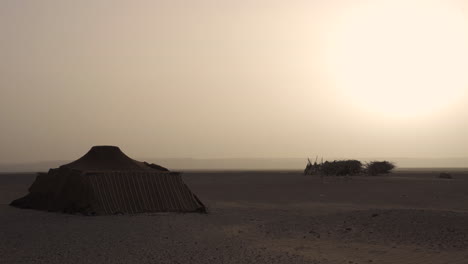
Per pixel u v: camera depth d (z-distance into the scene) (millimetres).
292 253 13195
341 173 60438
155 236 15938
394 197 31172
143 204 22672
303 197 32312
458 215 17562
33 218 20688
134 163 25750
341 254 13062
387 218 17641
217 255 12961
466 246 13516
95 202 21922
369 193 34188
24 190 39469
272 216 21859
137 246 14219
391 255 12812
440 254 12766
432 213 18109
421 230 15617
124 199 22516
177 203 23250
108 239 15344
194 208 23234
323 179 51812
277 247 14125
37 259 12555
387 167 62969
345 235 15805
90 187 22344
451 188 36969
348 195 33188
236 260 12328
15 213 22781
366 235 15586
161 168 26438
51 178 25562
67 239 15359
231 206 26641
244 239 15531
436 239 14469
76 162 25391
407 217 17500
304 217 20547
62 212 22844
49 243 14695
